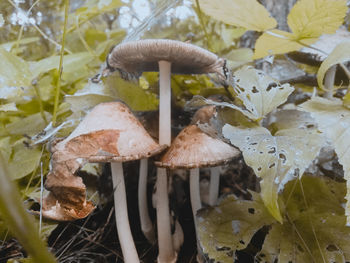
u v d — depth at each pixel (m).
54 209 0.11
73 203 0.11
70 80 0.21
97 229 0.15
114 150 0.10
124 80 0.15
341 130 0.10
